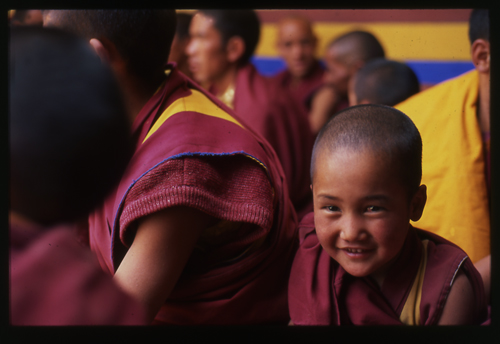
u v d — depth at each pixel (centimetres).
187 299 78
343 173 73
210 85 158
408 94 138
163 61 80
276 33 192
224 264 78
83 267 44
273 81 162
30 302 42
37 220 43
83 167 42
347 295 80
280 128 143
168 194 65
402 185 74
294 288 83
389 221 73
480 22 117
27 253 43
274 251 80
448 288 77
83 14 73
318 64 186
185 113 75
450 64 170
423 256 81
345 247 75
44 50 49
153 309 68
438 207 109
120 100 48
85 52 51
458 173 109
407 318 79
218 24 155
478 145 112
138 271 66
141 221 67
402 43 174
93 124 43
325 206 76
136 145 76
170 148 69
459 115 115
